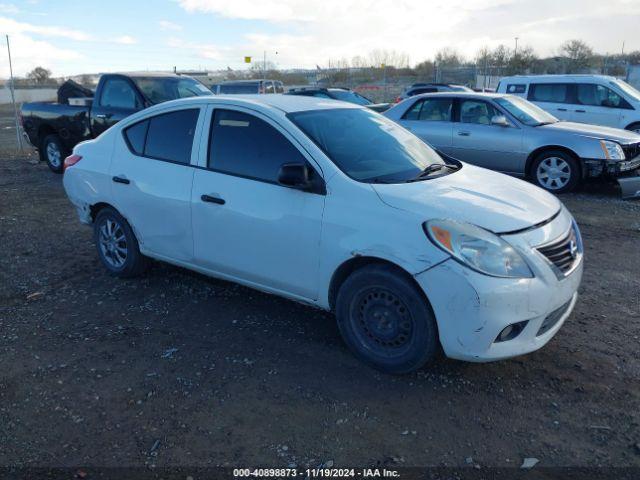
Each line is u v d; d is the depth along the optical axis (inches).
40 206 329.1
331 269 143.0
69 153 430.0
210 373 143.3
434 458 112.1
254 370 144.2
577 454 112.8
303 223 146.2
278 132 157.0
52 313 180.2
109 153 198.7
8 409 129.6
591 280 203.8
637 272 211.6
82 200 206.8
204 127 172.6
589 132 346.6
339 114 173.9
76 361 150.2
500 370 142.9
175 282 203.8
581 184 381.4
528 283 125.5
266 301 186.7
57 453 114.6
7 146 648.4
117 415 126.8
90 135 403.5
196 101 177.8
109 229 205.2
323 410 127.5
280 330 165.9
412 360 135.0
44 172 451.2
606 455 112.3
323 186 145.3
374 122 181.3
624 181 336.5
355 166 151.2
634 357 148.3
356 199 139.8
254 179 158.4
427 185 147.9
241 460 112.0
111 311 180.9
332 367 145.2
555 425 121.7
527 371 142.4
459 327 125.4
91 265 224.4
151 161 184.5
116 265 206.7
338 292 145.1
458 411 126.9
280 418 124.9
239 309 180.9
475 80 1246.3
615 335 160.7
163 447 116.0
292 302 185.8
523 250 127.4
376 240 133.3
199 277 208.1
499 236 127.3
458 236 125.9
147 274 209.9
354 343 145.1
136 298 190.5
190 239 174.9
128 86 389.7
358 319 143.7
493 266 124.0
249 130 163.0
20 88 1590.8
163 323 171.6
